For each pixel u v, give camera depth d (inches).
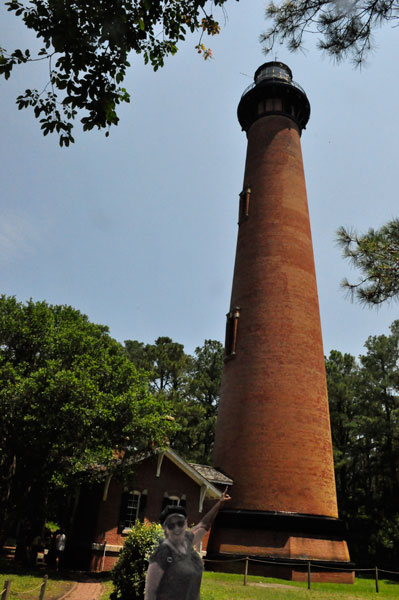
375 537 1229.7
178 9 266.7
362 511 1376.7
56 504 810.2
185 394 1715.1
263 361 908.6
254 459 841.5
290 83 1171.3
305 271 1001.5
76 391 657.0
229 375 957.2
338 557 783.7
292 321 936.9
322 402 905.5
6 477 774.5
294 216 1040.8
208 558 805.9
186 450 1579.7
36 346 796.0
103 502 744.3
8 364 701.9
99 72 254.2
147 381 799.7
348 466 1478.8
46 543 1133.7
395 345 1464.1
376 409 1439.5
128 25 256.1
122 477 721.6
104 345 890.1
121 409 704.4
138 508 773.3
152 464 813.9
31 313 800.9
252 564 765.9
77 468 643.5
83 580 623.8
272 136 1126.4
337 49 297.4
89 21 240.7
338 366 1728.6
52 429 677.9
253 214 1064.8
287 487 807.7
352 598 597.6
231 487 853.2
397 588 754.8
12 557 895.1
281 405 867.4
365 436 1456.7
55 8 231.3
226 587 585.0
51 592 504.7
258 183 1090.1
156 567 143.6
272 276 976.3
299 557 746.2
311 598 567.8
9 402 667.4
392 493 1381.6
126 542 470.0
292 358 906.1
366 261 325.4
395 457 1370.6
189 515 812.0
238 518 805.9
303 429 855.1
